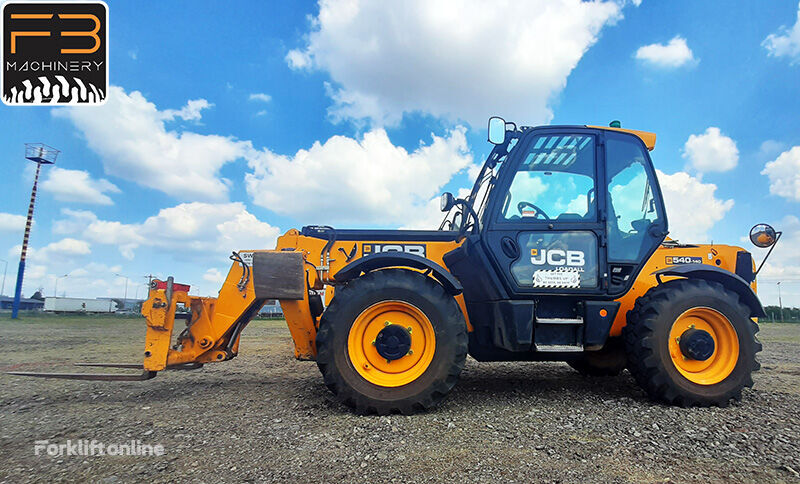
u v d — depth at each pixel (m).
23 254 35.00
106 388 3.88
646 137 3.83
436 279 3.41
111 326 16.19
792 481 1.94
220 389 3.84
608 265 3.44
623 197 3.60
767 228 3.90
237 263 3.60
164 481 1.93
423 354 3.11
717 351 3.37
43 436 2.54
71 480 1.94
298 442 2.41
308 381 4.23
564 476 1.97
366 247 3.76
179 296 3.51
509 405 3.24
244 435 2.54
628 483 1.91
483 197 3.82
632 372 3.46
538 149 3.62
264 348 7.62
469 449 2.30
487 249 3.41
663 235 3.58
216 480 1.93
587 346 3.34
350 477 1.95
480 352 3.59
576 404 3.28
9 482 1.93
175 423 2.79
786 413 3.05
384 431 2.61
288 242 3.71
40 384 4.09
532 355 3.56
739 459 2.18
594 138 3.65
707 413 3.05
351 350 3.05
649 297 3.38
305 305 3.39
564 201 3.54
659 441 2.44
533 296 3.38
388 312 3.17
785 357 6.71
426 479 1.94
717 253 3.86
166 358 3.45
